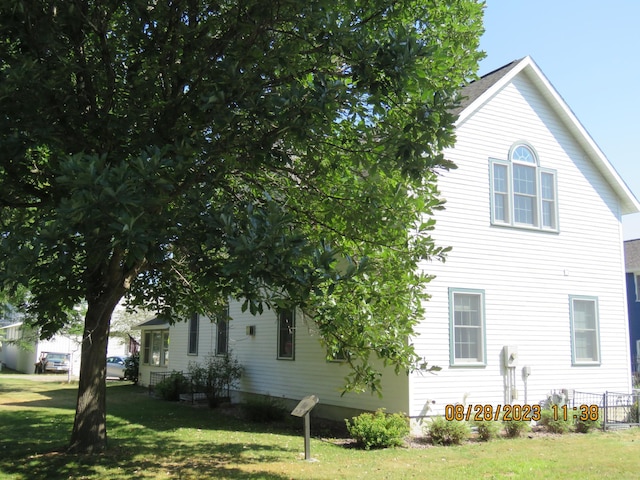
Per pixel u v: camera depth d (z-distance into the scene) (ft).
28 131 21.57
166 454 34.14
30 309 32.58
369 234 27.14
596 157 55.11
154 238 16.99
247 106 21.15
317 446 38.63
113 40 26.30
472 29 30.14
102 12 24.54
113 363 121.60
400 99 22.63
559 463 32.78
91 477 27.73
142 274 35.12
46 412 54.70
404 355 28.91
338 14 22.71
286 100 20.34
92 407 32.78
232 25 24.07
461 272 46.44
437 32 28.96
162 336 90.12
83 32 24.81
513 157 51.06
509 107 51.49
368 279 26.23
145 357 95.40
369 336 27.68
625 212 58.34
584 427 46.09
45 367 128.47
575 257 52.95
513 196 50.37
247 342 63.57
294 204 28.94
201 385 63.87
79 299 32.30
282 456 34.73
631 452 36.50
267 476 28.91
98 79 25.52
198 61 23.86
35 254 16.46
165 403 65.62
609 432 45.96
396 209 26.35
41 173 24.61
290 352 56.34
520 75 52.60
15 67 20.68
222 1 24.39
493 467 31.58
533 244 50.67
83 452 32.35
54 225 15.85
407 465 32.14
